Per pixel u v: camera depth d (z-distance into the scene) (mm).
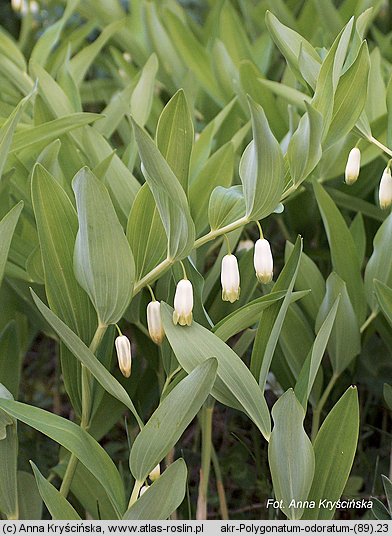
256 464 819
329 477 656
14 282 733
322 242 883
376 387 823
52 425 626
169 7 1102
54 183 638
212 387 647
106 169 699
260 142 604
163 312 638
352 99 648
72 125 710
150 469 632
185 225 618
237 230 718
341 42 633
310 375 639
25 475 712
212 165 706
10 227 637
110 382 630
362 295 738
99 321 641
